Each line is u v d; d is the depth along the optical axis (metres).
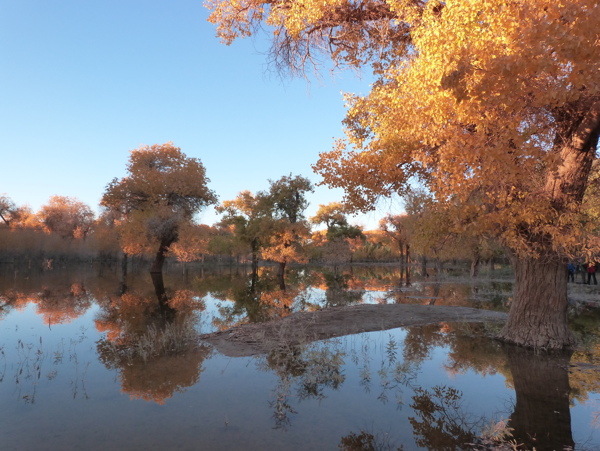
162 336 8.87
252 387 5.76
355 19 10.74
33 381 6.01
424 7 8.53
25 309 14.12
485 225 7.00
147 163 37.28
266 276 38.31
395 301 16.97
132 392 5.53
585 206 6.91
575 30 3.95
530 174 6.64
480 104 5.22
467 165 6.44
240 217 40.69
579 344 8.35
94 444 3.92
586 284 22.88
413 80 6.34
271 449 3.83
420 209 10.86
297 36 10.33
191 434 4.17
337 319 11.34
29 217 69.31
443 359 7.35
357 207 10.20
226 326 10.79
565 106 7.11
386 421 4.58
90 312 13.43
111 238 51.75
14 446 3.86
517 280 8.77
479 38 5.05
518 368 6.74
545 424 4.48
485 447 3.89
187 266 65.50
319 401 5.23
